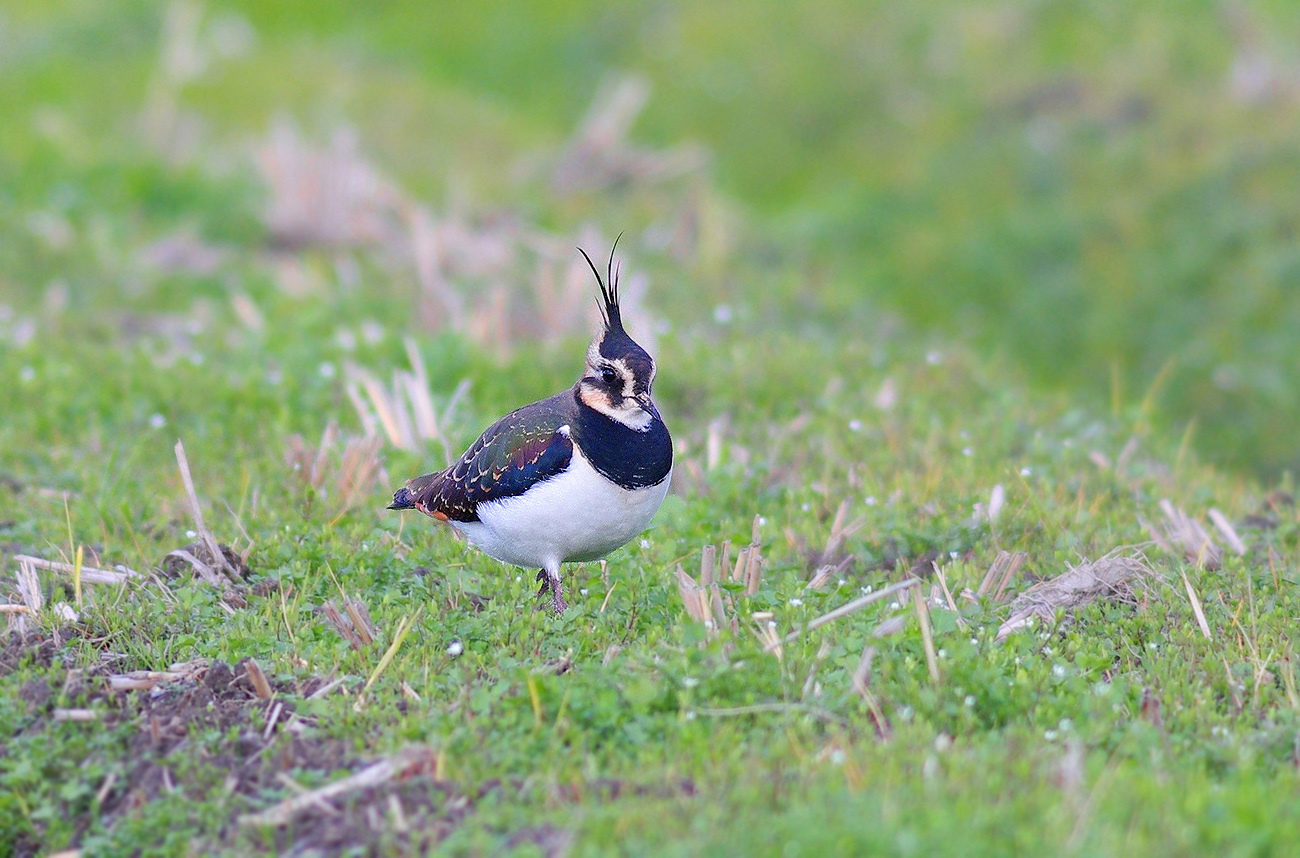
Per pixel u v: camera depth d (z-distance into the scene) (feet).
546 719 27.50
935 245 90.22
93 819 26.17
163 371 52.34
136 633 31.86
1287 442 70.74
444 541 37.50
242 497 40.01
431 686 28.99
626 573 34.99
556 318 60.90
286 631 31.99
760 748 26.02
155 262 70.64
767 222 93.15
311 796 25.34
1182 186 88.17
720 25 116.16
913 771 24.56
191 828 25.25
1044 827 22.03
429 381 52.44
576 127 109.09
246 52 106.32
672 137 107.24
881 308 79.15
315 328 59.88
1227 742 26.71
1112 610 33.60
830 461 44.93
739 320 63.21
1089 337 81.82
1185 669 30.12
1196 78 98.07
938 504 40.91
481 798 25.09
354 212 76.28
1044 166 93.91
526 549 32.60
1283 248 81.66
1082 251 87.40
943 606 32.58
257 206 78.02
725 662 28.43
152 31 111.75
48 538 38.78
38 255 68.80
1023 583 35.73
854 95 107.45
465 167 88.43
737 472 42.78
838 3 115.14
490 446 32.78
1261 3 103.76
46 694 29.07
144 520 40.09
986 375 57.98
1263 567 36.70
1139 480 44.01
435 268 65.77
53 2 118.52
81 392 50.21
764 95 108.58
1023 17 108.17
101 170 79.66
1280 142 88.79
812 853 21.39
